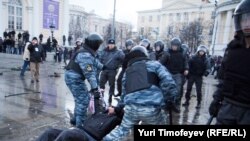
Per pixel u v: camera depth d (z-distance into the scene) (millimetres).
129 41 6832
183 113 6129
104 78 6660
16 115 5105
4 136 4004
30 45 9234
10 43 20031
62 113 5391
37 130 4328
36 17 26078
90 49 3900
